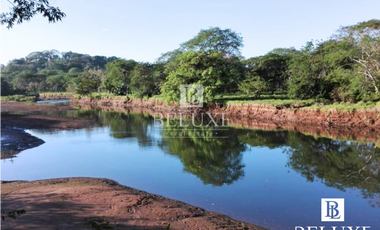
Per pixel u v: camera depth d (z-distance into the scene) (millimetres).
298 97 28609
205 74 33969
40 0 6859
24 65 143375
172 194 8844
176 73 35719
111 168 11977
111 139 18953
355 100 24219
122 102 54656
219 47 48719
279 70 47438
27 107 46156
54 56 170000
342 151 15102
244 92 38156
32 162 12977
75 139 18906
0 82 75938
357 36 26328
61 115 34719
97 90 68500
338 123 22188
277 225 6660
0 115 33031
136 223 5871
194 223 6156
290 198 8477
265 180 10305
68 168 11977
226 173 11273
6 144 16609
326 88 26906
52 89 97750
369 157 13727
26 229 5215
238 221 6746
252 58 53750
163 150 15656
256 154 14695
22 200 7195
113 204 6949
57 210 6359
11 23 6922
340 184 9805
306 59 27531
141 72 51844
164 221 6125
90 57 161750
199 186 9633
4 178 10648
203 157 14039
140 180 10320
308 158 13742
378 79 22203
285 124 24875
